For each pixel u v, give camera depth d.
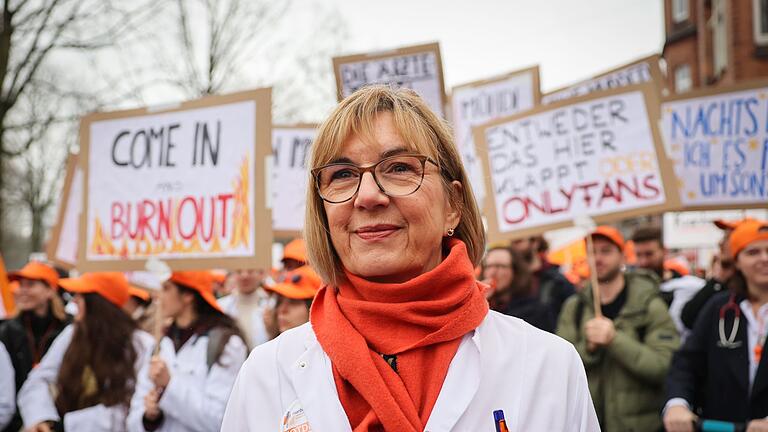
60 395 4.22
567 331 4.53
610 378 4.13
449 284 1.62
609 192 4.57
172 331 3.97
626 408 4.04
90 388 4.20
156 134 4.01
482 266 5.35
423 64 5.68
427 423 1.48
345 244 1.66
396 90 1.78
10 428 4.91
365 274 1.62
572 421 1.59
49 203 22.98
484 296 1.70
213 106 3.90
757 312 3.52
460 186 1.79
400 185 1.62
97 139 4.14
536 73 5.94
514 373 1.57
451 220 1.79
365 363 1.51
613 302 4.44
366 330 1.59
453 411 1.49
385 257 1.60
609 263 4.45
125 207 4.01
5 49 11.36
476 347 1.58
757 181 5.21
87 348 4.23
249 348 3.91
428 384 1.55
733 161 5.29
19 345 5.21
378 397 1.47
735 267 3.64
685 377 3.65
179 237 3.85
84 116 4.19
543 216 4.72
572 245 10.69
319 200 1.74
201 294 3.91
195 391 3.58
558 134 4.77
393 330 1.59
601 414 4.16
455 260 1.61
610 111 4.64
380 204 1.60
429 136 1.70
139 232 3.95
